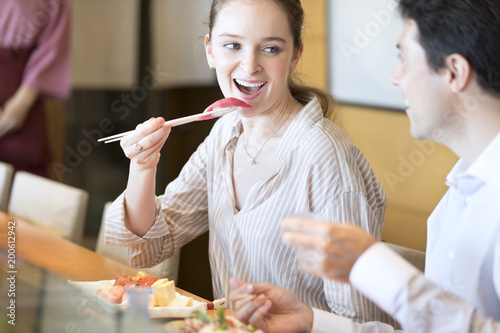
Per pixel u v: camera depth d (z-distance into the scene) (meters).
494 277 1.11
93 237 3.96
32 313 1.29
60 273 1.59
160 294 1.43
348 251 1.04
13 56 3.57
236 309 1.28
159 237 1.73
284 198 1.55
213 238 1.72
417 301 1.03
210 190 1.72
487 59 1.08
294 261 1.55
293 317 1.30
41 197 2.58
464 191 1.21
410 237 2.99
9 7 3.47
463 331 1.01
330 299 1.47
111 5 4.23
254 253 1.59
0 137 3.68
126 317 1.26
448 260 1.23
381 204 1.62
